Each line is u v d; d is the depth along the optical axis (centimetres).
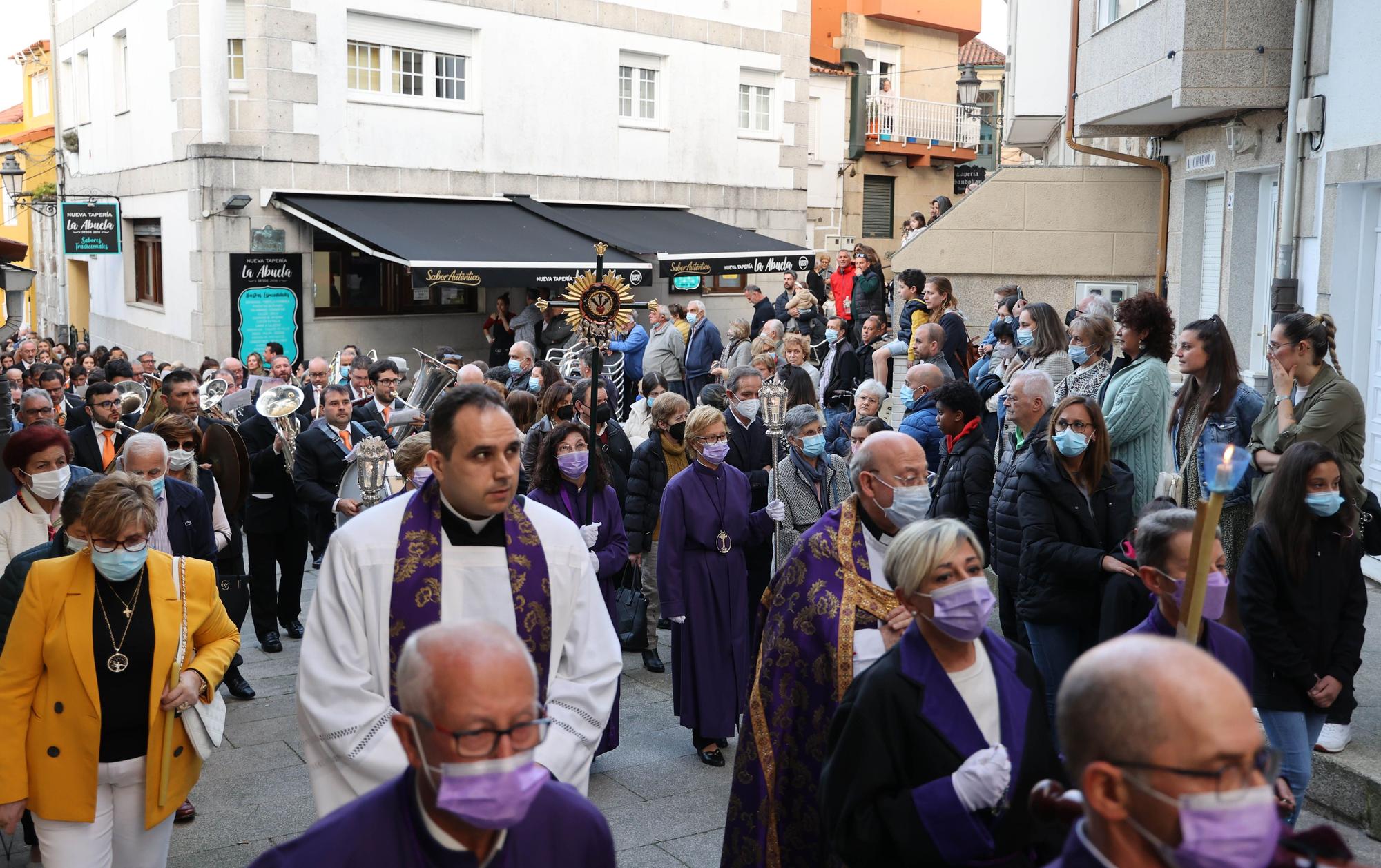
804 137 2489
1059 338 830
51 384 1124
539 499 652
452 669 206
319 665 319
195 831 556
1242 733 178
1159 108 1179
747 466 764
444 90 1978
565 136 2108
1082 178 1584
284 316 1847
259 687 765
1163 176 1434
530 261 1780
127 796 429
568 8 2086
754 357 1095
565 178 2114
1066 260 1598
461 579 328
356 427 854
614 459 823
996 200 1616
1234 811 175
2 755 408
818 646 383
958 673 310
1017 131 1819
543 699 331
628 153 2198
